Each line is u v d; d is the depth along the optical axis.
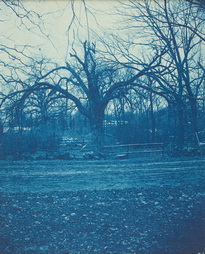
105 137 35.53
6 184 11.65
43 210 7.87
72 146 32.56
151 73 20.42
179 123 28.47
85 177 13.23
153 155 23.02
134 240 5.87
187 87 23.28
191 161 17.83
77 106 32.34
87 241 5.84
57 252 5.30
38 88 28.56
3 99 21.39
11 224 6.75
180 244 5.62
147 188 10.41
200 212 7.44
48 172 14.82
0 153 22.53
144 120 35.53
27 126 29.09
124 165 17.06
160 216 7.25
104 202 8.61
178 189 10.12
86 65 25.02
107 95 30.86
